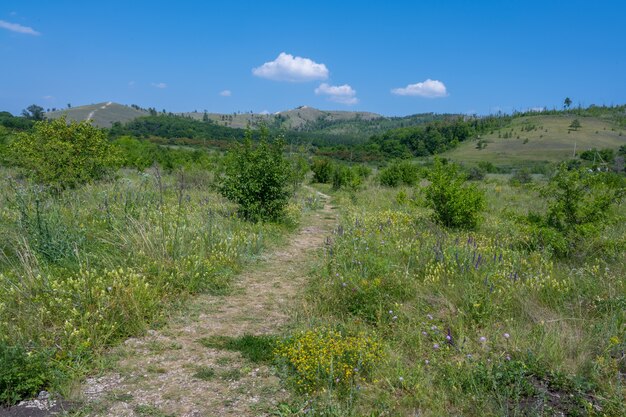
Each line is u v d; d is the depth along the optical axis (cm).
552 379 381
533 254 748
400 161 2645
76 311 465
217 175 1534
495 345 439
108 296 502
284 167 1195
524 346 430
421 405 352
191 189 1639
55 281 511
